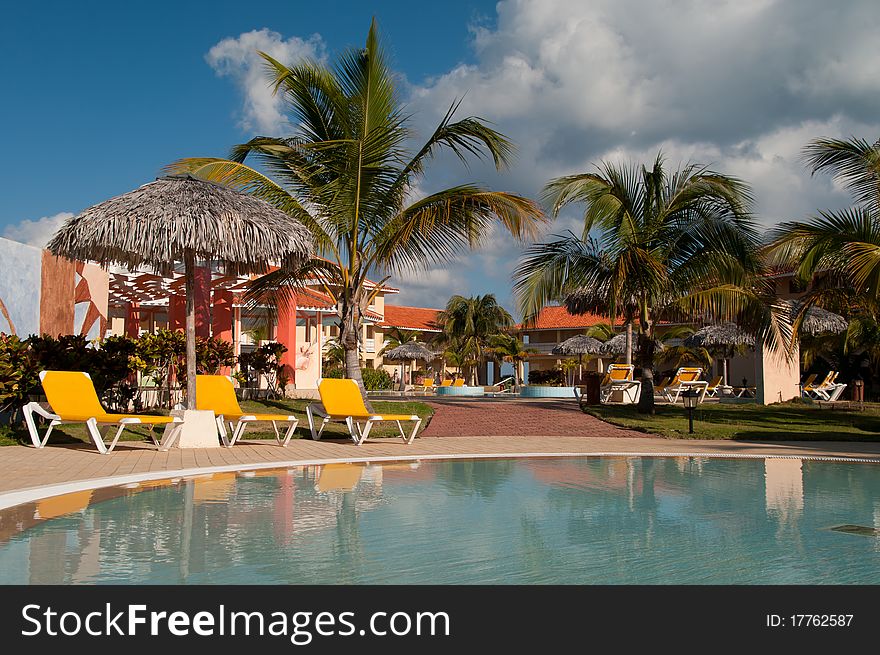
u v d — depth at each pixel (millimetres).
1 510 5270
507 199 12648
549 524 5008
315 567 3799
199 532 4629
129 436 11578
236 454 9422
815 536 4652
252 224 9781
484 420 15359
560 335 52812
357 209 13289
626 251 15320
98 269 16047
